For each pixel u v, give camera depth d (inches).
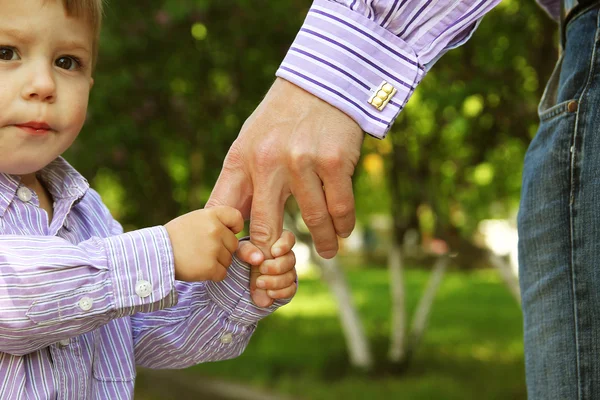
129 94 215.9
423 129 261.0
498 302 516.1
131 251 51.7
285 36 211.3
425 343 346.6
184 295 62.5
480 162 248.5
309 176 54.7
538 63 196.7
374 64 56.0
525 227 62.1
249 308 59.2
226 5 201.9
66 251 50.3
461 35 58.7
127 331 59.8
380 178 411.8
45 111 52.4
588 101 57.9
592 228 57.4
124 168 240.4
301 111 55.3
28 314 48.8
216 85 230.5
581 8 60.2
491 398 245.9
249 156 55.5
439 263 290.4
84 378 55.6
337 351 317.1
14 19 51.2
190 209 263.1
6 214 53.8
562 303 58.8
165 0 199.3
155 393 304.2
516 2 200.7
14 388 50.9
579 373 58.1
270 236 55.8
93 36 56.7
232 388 272.7
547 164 59.8
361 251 965.2
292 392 262.7
